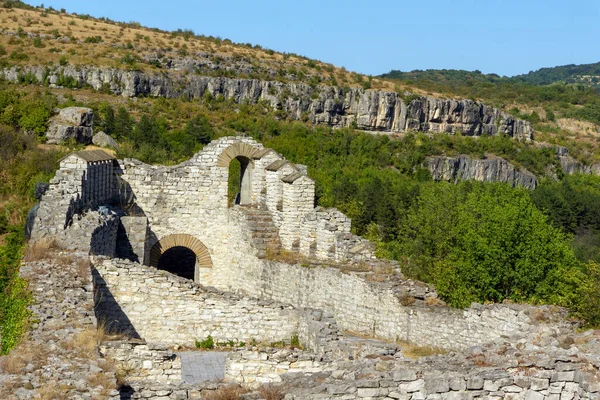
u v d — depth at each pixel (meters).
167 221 33.47
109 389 13.25
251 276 32.03
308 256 30.77
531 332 17.84
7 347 16.86
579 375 13.20
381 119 188.12
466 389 13.05
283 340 22.72
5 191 37.47
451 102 195.88
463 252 34.78
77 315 17.81
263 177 34.44
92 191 29.64
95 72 148.12
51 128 55.72
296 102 178.00
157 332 23.02
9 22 172.62
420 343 24.83
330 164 102.31
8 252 23.91
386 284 26.38
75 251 22.89
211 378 17.95
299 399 12.77
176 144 83.19
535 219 34.91
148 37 182.50
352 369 14.05
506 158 167.12
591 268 32.16
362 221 62.88
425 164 145.12
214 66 180.25
